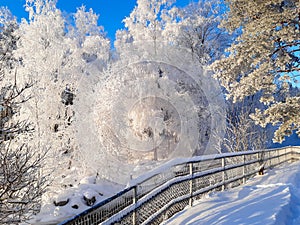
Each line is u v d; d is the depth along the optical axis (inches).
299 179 334.3
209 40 916.6
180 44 804.6
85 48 725.9
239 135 655.8
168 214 199.6
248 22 427.2
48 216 363.6
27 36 518.3
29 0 536.1
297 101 400.5
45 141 431.8
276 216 173.3
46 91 495.2
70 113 522.9
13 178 143.3
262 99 442.6
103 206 138.5
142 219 166.6
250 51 408.8
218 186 278.8
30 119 430.9
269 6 407.5
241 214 185.2
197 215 194.4
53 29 549.3
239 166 329.7
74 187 444.8
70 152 522.6
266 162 437.4
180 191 220.2
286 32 381.7
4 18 616.7
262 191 257.6
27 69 471.2
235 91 443.5
